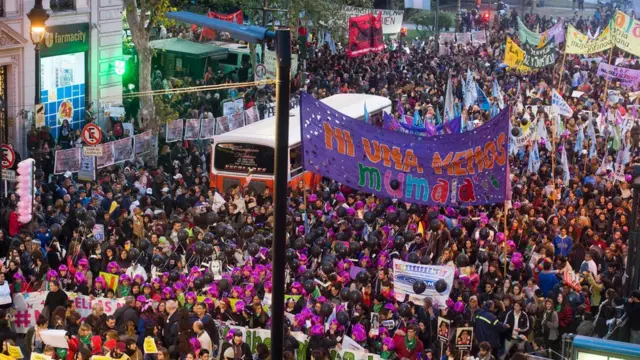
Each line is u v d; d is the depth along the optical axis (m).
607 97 46.59
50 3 37.97
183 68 50.34
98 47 40.84
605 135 38.00
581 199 29.53
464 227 27.14
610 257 24.83
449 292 21.59
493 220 27.27
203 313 20.80
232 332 20.48
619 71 46.50
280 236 13.88
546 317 21.97
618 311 22.00
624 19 43.81
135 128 41.75
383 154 25.94
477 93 42.88
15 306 22.39
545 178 33.12
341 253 24.17
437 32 63.56
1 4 35.91
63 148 35.84
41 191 29.39
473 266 24.25
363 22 50.69
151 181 31.47
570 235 26.77
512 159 35.03
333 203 30.19
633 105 43.25
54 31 38.22
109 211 27.78
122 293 22.56
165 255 24.34
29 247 24.41
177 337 20.47
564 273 23.50
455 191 25.94
